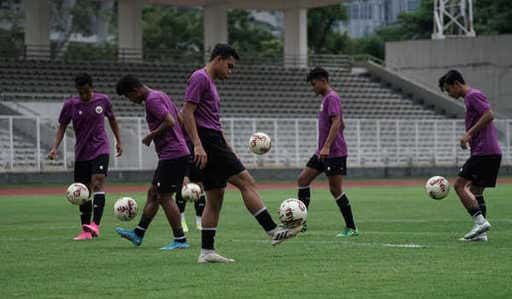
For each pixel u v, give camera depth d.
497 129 104.94
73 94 93.75
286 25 115.56
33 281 21.08
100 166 31.88
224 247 27.84
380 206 49.06
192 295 18.78
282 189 71.94
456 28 122.19
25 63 95.62
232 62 24.27
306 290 19.28
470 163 29.52
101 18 167.00
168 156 26.91
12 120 78.94
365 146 95.62
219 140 23.80
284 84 108.12
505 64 110.94
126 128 82.62
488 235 31.41
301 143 91.69
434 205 49.72
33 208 50.03
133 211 30.44
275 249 27.17
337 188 31.84
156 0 107.44
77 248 28.19
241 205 49.84
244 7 113.50
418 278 20.86
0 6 159.50
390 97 112.75
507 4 152.50
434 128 99.00
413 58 117.25
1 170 78.50
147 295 18.88
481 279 20.66
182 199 33.62
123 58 104.56
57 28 164.62
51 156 32.28
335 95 31.80
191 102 23.55
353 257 24.97
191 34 157.00
